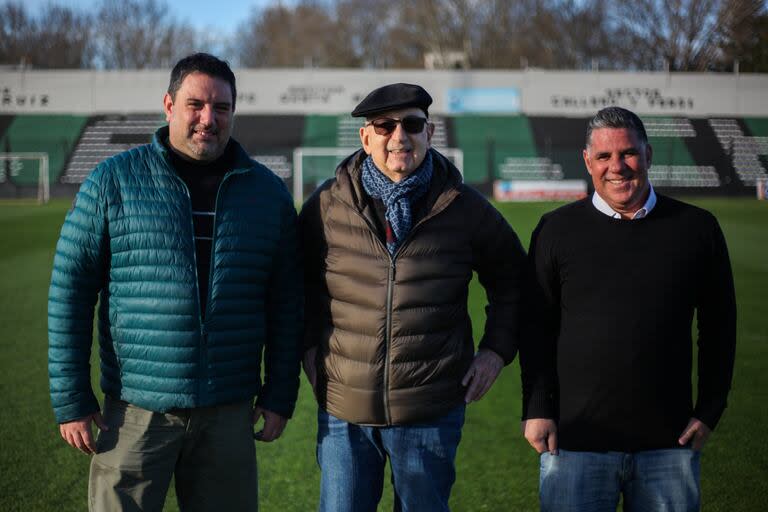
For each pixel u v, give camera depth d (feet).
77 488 11.71
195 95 8.07
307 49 158.20
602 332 7.89
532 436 8.20
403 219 8.45
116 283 8.20
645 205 7.97
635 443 7.85
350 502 8.55
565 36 133.90
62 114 103.76
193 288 8.14
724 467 12.40
